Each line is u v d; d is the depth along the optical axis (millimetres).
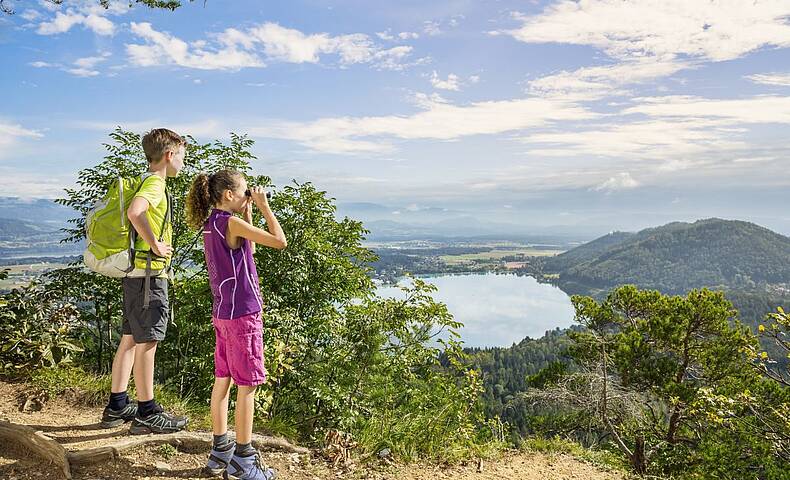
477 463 4473
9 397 4074
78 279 6449
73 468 2979
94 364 6047
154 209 3148
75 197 7004
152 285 3271
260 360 2994
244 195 3025
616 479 5031
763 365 7773
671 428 12055
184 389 6117
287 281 7445
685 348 13344
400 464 4031
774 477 8039
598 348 13859
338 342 5957
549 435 12672
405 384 5949
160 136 3213
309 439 4410
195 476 3084
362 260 8602
